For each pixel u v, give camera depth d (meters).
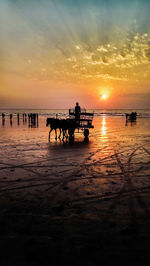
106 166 5.94
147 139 11.89
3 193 3.93
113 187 4.27
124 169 5.63
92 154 7.64
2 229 2.71
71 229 2.70
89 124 12.77
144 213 3.15
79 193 3.94
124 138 12.38
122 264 2.04
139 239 2.46
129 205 3.43
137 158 6.98
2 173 5.21
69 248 2.30
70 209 3.28
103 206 3.39
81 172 5.34
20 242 2.42
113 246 2.34
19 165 6.01
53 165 6.04
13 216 3.05
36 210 3.24
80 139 11.96
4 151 8.13
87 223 2.85
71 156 7.28
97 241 2.43
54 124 11.30
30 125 23.48
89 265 2.03
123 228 2.71
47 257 2.16
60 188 4.21
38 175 5.06
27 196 3.79
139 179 4.79
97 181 4.64
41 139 11.85
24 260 2.11
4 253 2.22
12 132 15.59
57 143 10.34
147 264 2.05
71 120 12.02
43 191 4.04
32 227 2.75
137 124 25.95
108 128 20.08
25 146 9.34
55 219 2.96
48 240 2.46
